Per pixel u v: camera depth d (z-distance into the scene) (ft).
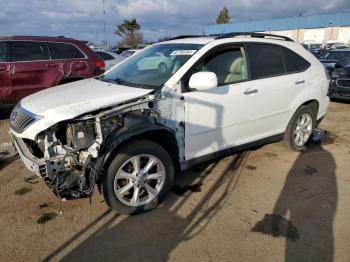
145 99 10.67
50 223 10.52
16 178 13.57
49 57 23.29
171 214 11.09
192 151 12.16
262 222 10.65
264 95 14.01
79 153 10.00
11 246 9.41
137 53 15.14
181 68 11.71
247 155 16.33
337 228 10.36
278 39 15.60
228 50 13.23
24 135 10.26
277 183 13.41
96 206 11.52
